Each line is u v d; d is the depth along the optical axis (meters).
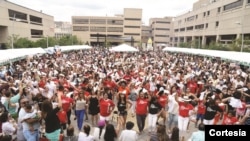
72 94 9.83
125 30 107.00
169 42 118.06
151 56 36.53
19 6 57.03
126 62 25.70
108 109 8.80
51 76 14.28
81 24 105.81
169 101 9.30
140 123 9.27
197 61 28.72
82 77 14.34
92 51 47.41
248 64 16.84
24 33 60.00
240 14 51.12
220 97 10.12
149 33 126.56
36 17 69.12
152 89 12.23
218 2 63.81
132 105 11.41
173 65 22.09
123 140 6.24
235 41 42.50
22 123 6.54
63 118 8.31
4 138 5.64
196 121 10.22
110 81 12.98
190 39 89.69
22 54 19.84
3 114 6.71
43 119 6.87
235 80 13.81
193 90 12.75
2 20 48.53
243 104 9.79
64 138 6.64
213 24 67.06
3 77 13.22
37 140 6.64
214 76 15.13
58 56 30.84
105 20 106.19
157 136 6.07
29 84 11.01
